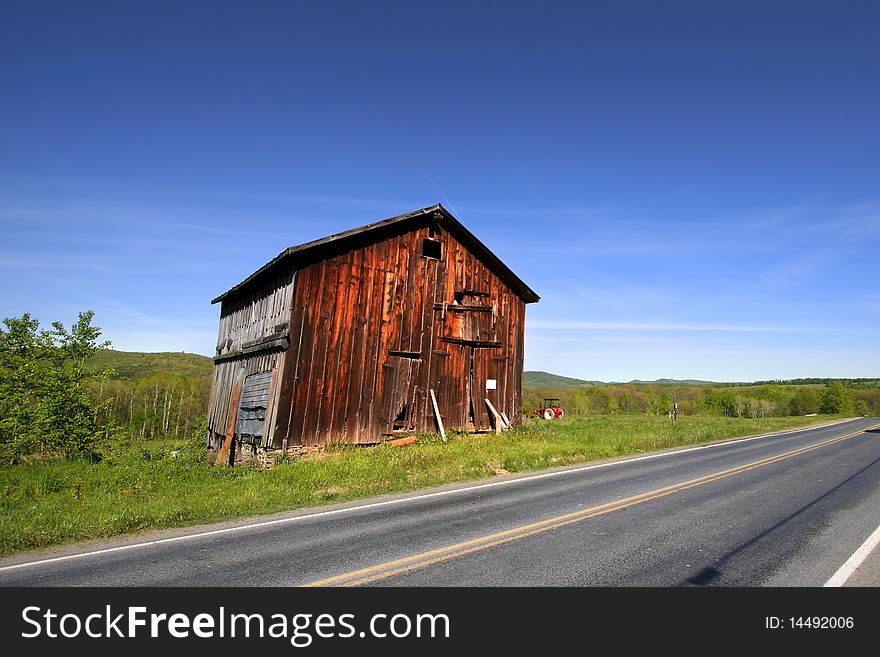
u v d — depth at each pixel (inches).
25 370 696.4
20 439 650.2
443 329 740.0
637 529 289.4
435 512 337.1
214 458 782.5
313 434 605.6
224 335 884.0
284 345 597.9
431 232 741.3
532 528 291.9
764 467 554.9
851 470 533.0
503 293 826.8
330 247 642.8
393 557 241.0
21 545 266.7
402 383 687.7
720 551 248.7
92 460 649.6
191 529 303.4
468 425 752.3
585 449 661.9
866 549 251.9
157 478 476.1
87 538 285.1
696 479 471.2
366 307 666.2
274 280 677.9
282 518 328.5
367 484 437.1
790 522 305.9
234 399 740.7
